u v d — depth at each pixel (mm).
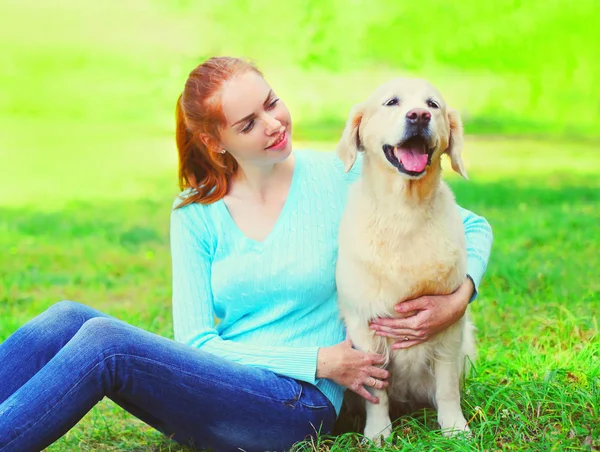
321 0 17172
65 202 10328
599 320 4707
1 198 10750
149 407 3027
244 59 3369
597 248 6355
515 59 17078
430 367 3447
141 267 7023
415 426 3381
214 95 3225
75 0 19672
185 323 3369
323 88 16828
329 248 3355
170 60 18203
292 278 3277
